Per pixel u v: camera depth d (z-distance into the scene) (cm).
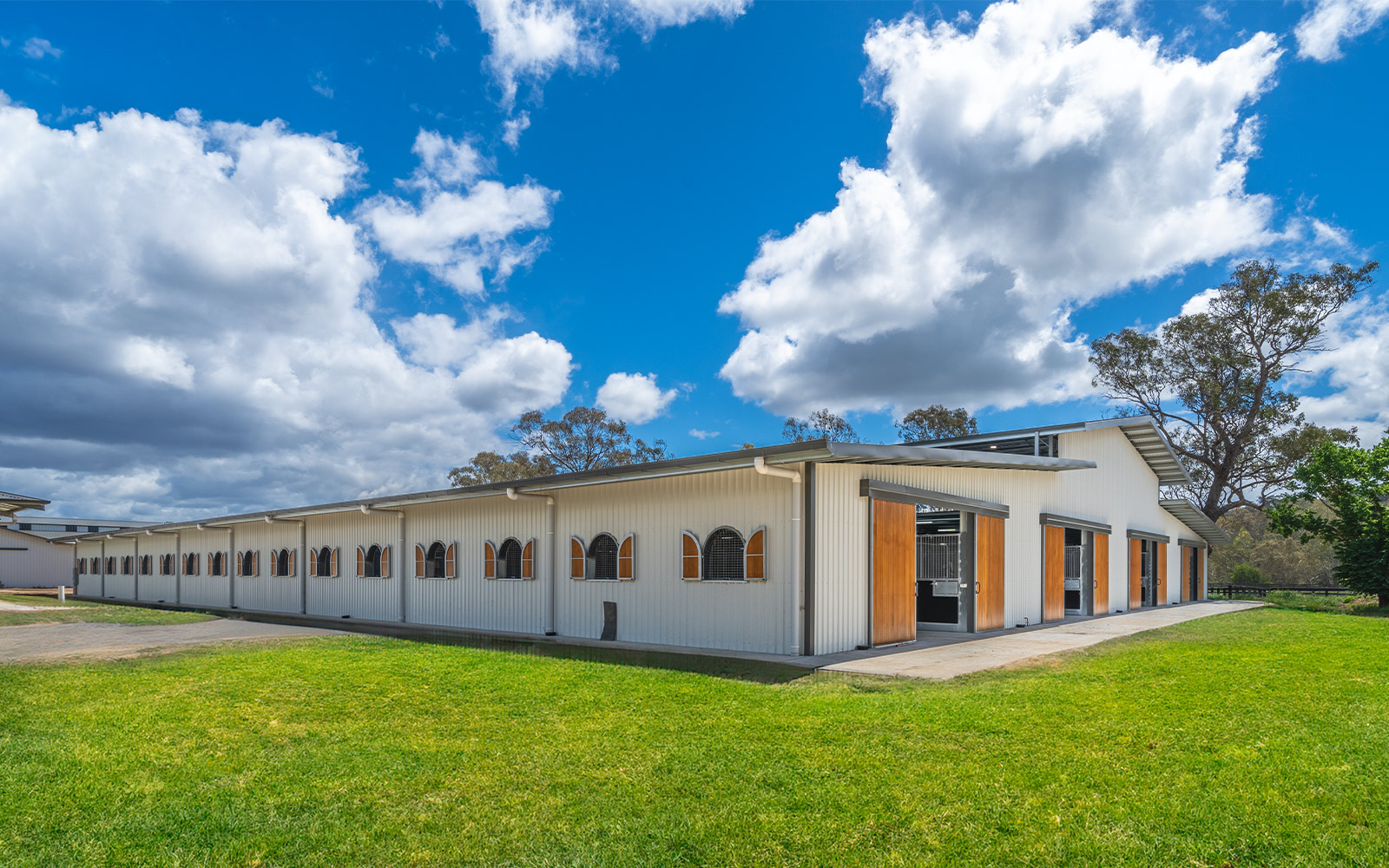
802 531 1075
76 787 501
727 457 1093
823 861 377
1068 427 1834
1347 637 1244
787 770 509
